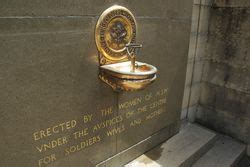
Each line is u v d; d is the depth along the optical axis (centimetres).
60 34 169
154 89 270
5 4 141
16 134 168
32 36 156
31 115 172
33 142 179
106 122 229
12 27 147
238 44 316
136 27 220
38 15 155
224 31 327
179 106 321
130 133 261
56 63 174
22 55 156
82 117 205
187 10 272
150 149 296
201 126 372
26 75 161
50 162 195
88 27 184
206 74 366
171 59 277
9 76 154
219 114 364
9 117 161
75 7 172
